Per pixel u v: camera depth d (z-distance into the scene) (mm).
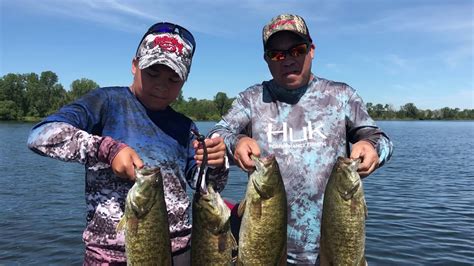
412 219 3730
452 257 2773
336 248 1008
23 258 2805
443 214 3936
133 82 1125
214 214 967
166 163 1086
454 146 13797
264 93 1302
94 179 1033
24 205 4422
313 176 1207
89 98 1053
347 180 990
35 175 6727
